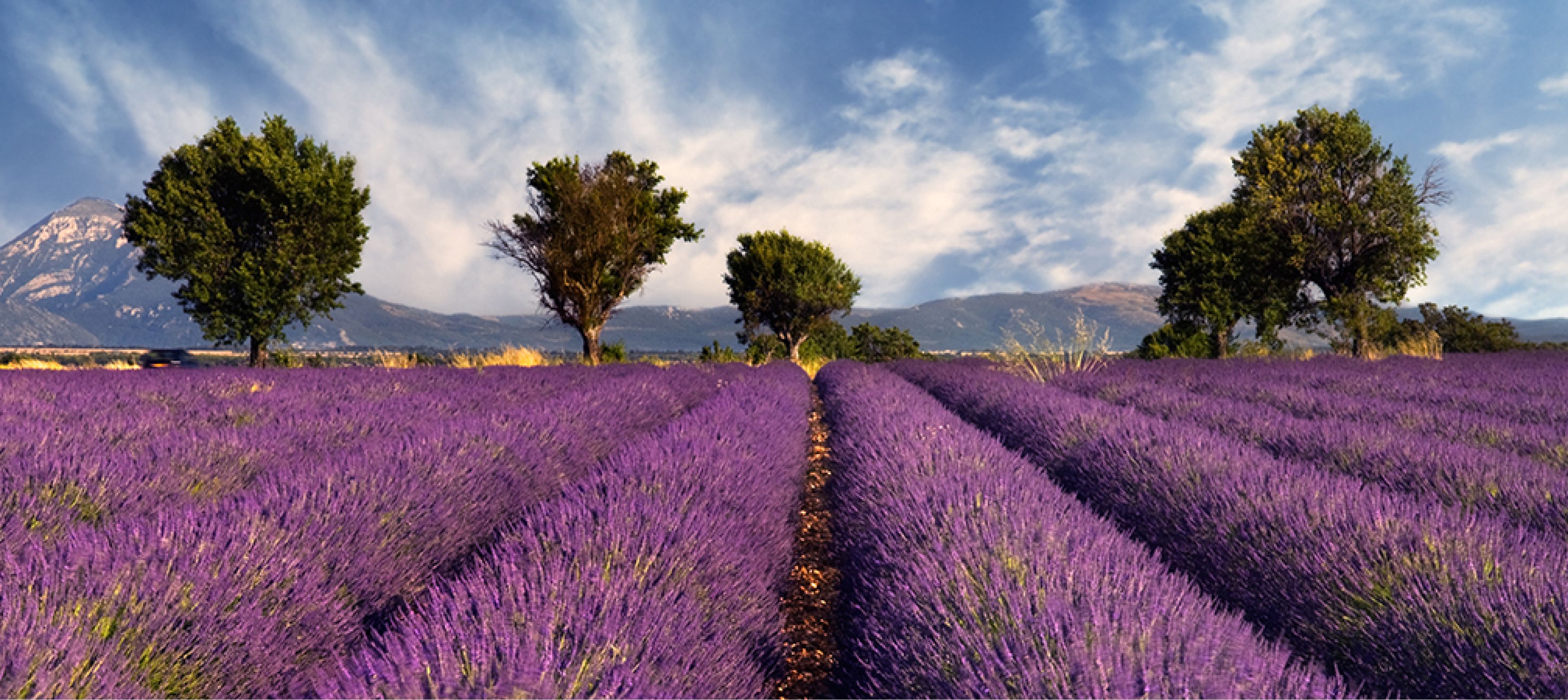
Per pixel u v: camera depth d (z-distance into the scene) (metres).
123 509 3.39
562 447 5.27
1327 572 2.54
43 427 4.91
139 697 1.76
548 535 2.76
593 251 22.84
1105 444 4.71
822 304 34.00
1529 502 3.21
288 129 24.66
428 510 3.32
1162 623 1.84
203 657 2.01
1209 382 10.52
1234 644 1.76
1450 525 2.75
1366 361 15.16
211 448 4.56
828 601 3.34
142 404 7.41
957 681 1.69
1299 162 23.06
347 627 2.48
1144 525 3.62
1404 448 4.21
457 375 12.48
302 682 2.15
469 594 2.19
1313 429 5.13
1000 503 3.06
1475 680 1.93
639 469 3.80
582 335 24.00
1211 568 3.05
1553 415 6.06
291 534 2.65
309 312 25.05
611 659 1.73
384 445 4.50
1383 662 2.17
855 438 5.68
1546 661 1.81
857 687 2.13
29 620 1.84
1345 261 23.28
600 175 23.69
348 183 25.11
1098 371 13.12
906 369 19.48
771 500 3.82
